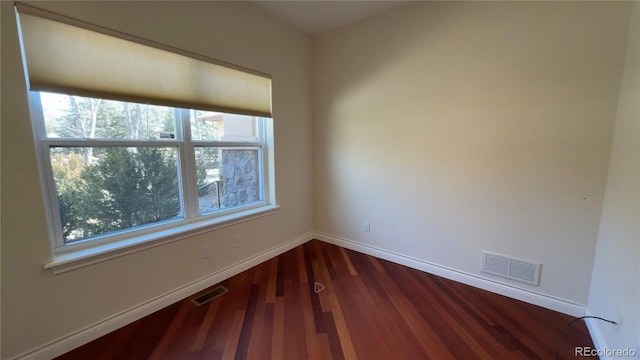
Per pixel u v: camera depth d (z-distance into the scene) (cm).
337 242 334
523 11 192
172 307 206
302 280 248
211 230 235
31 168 143
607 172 172
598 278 172
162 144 209
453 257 245
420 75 246
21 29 138
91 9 158
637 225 127
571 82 179
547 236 198
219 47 227
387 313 198
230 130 261
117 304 180
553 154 190
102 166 179
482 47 211
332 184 329
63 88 152
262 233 285
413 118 254
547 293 201
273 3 248
